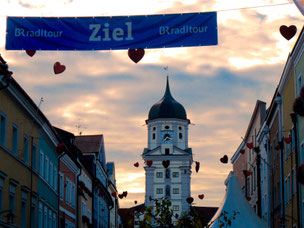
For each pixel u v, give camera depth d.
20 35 20.23
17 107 33.66
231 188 30.09
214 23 19.97
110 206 94.31
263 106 62.66
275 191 52.78
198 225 26.83
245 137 76.44
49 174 43.81
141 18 20.05
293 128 42.38
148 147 160.38
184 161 156.62
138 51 20.08
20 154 34.59
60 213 48.03
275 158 52.47
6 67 26.39
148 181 156.00
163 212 27.14
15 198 33.44
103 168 76.44
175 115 161.62
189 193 155.62
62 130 55.28
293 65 42.12
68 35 20.11
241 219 28.50
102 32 20.06
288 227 45.28
